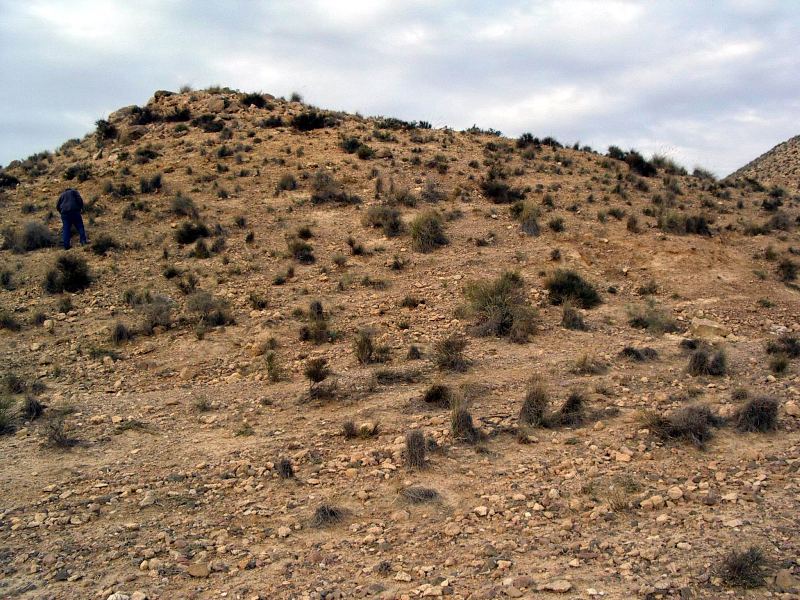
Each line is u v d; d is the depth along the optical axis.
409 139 35.34
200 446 10.01
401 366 13.38
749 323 16.61
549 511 7.44
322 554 6.78
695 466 8.48
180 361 14.21
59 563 6.76
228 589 6.17
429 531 7.18
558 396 11.40
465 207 25.03
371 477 8.65
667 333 15.89
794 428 9.77
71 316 16.75
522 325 15.33
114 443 10.17
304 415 11.12
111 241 21.39
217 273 19.34
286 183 26.70
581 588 5.70
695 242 22.28
